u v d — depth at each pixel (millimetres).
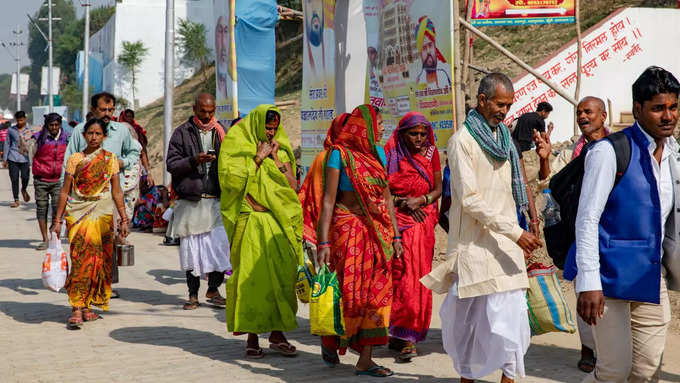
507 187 4375
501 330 4180
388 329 5457
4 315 6973
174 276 9094
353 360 5539
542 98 15188
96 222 6621
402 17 9055
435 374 5160
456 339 4402
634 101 3502
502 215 4262
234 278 5566
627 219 3469
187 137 7254
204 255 7227
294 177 5973
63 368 5262
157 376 5074
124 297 7887
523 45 22906
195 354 5684
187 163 7082
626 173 3461
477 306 4305
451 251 4344
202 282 8773
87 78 31500
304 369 5277
